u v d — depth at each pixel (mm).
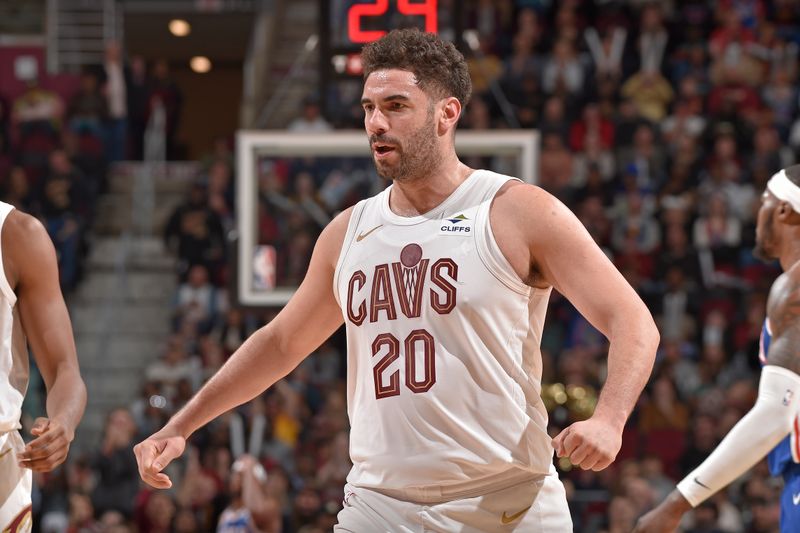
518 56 41625
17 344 10539
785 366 10281
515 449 8930
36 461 9633
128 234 43188
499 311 8969
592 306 8773
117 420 29859
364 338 9289
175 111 49469
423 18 22844
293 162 26000
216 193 40469
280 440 30500
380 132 9109
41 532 28328
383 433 9109
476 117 36438
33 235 10414
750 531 26969
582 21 44250
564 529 9211
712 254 36812
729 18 43094
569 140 39969
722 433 30203
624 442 31203
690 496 10375
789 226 11523
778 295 10523
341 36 23250
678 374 33000
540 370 9305
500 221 9070
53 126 44625
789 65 43000
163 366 34094
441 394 8922
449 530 9016
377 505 9234
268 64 45125
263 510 21500
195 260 38750
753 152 40281
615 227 37625
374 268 9281
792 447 10531
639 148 39719
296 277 25734
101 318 40188
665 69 42781
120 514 27859
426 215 9258
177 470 29531
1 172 43656
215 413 10195
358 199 25922
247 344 10266
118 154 46125
